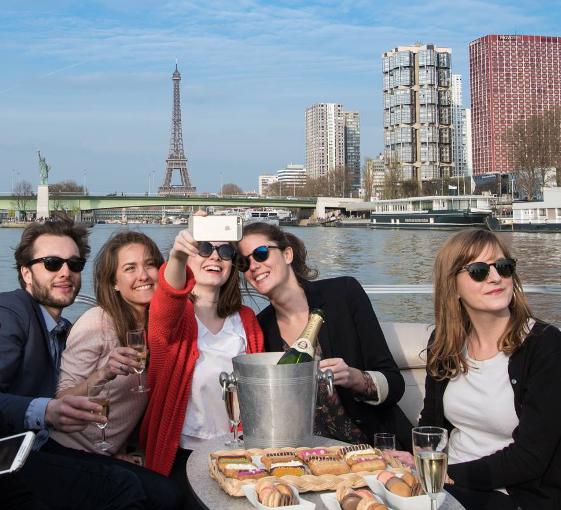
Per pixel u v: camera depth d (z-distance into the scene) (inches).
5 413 106.5
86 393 112.2
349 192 5078.7
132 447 133.7
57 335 127.0
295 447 93.1
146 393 125.3
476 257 113.5
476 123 4916.3
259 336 131.9
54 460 107.3
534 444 106.3
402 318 386.0
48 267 123.2
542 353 109.8
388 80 5565.9
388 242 1807.3
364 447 93.3
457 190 4077.3
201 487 86.1
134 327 129.1
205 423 121.7
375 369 131.7
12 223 2581.2
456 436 119.1
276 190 6614.2
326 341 132.7
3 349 113.1
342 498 77.9
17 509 93.7
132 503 103.3
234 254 123.3
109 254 128.6
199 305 127.8
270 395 90.4
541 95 4751.5
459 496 107.9
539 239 1754.4
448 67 5521.7
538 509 106.4
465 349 119.6
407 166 5442.9
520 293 114.9
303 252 140.9
